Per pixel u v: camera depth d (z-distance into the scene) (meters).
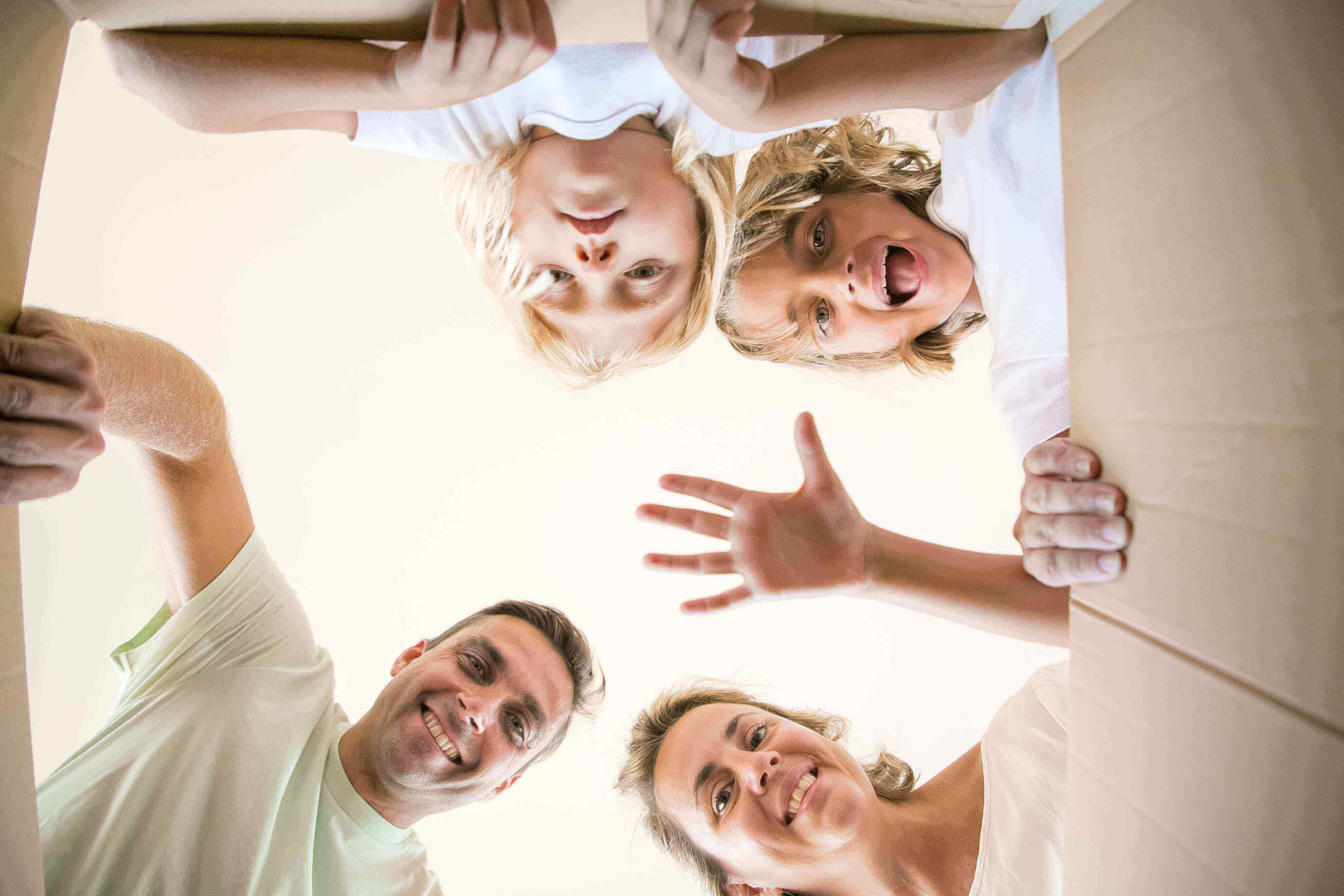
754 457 1.58
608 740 1.53
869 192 1.25
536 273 1.11
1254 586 0.50
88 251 1.34
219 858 0.97
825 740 1.36
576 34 0.66
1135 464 0.60
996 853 1.23
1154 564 0.58
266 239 1.40
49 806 0.96
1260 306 0.50
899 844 1.29
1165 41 0.57
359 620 1.52
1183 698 0.55
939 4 0.66
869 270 1.19
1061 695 1.30
